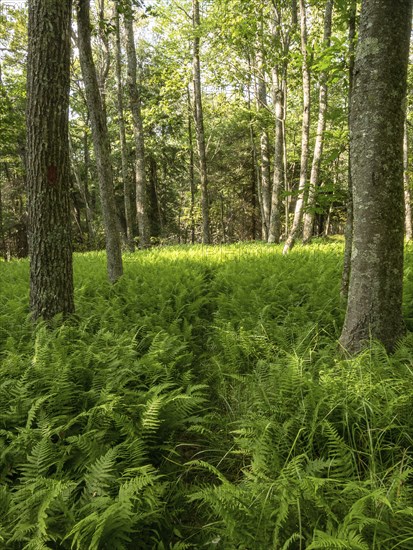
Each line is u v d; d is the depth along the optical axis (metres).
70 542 2.29
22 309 6.64
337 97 20.38
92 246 30.14
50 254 5.71
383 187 4.04
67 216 5.80
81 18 7.67
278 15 13.55
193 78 20.08
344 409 3.19
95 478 2.63
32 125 5.40
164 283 8.18
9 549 2.29
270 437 3.18
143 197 18.12
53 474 2.81
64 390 3.68
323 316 5.65
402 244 4.22
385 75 3.90
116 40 16.33
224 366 4.76
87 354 4.46
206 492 2.40
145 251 16.94
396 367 3.81
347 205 5.86
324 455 3.04
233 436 3.63
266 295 6.88
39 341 4.79
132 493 2.40
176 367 4.82
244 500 2.46
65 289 5.87
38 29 5.20
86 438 3.08
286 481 2.48
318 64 5.67
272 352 4.83
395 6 3.83
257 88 21.97
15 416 3.46
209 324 6.57
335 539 1.89
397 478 2.43
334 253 11.05
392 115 3.96
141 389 4.22
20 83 20.30
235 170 33.00
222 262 10.95
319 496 2.31
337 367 3.82
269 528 2.30
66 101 5.53
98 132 8.23
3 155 29.30
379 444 2.95
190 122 27.97
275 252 12.76
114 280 8.62
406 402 3.16
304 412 3.27
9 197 32.91
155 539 2.49
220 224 42.12
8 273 11.45
